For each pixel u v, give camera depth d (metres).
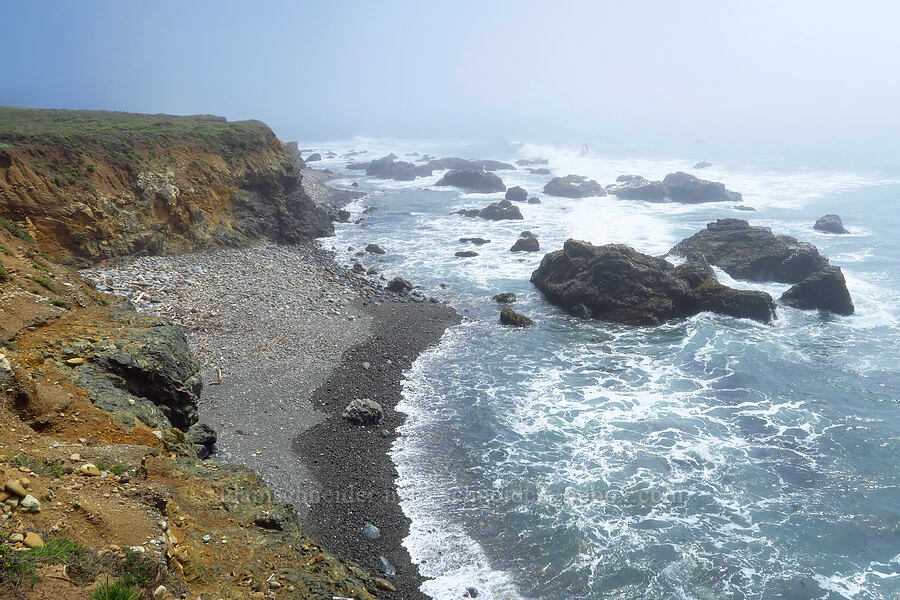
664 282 38.09
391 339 33.75
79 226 35.56
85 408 14.58
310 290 39.88
